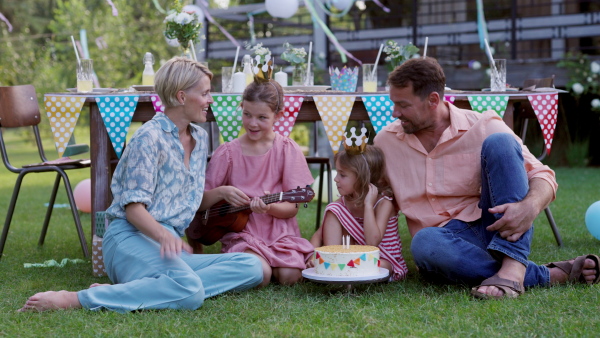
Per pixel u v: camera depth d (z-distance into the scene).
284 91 3.24
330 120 3.09
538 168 2.41
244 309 2.22
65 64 14.14
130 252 2.32
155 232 2.26
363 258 2.38
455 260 2.38
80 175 8.93
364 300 2.32
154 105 3.02
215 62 8.46
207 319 2.11
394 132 2.71
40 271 3.02
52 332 2.01
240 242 2.68
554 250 3.27
